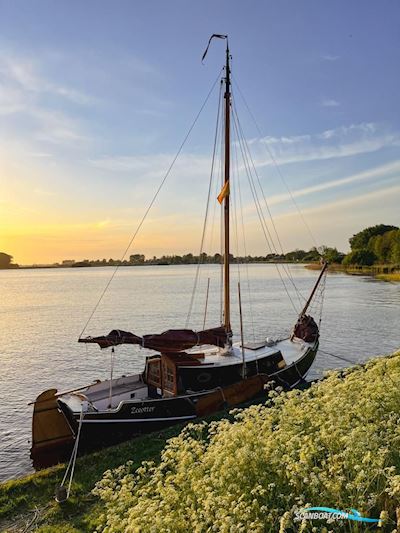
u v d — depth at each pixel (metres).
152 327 38.66
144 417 12.27
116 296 71.12
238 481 5.26
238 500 4.71
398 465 5.23
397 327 35.03
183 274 168.25
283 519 4.19
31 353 29.45
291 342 19.67
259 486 4.83
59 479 9.95
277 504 5.12
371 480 4.75
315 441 5.53
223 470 5.25
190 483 5.70
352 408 6.22
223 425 6.74
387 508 4.98
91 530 7.62
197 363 13.48
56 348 30.92
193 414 12.91
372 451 5.01
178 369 13.22
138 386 14.31
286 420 6.53
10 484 9.82
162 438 11.70
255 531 4.24
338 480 4.80
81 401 12.76
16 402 19.50
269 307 50.00
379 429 5.93
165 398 12.56
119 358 27.80
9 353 29.48
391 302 51.88
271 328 36.59
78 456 11.88
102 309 52.53
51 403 12.27
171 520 4.77
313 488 4.82
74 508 8.60
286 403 7.13
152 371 14.16
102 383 14.04
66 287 103.25
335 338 31.22
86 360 27.36
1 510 8.70
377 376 7.57
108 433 11.90
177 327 38.50
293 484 5.12
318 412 6.50
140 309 51.38
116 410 11.92
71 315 48.25
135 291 81.31
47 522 8.20
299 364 16.72
